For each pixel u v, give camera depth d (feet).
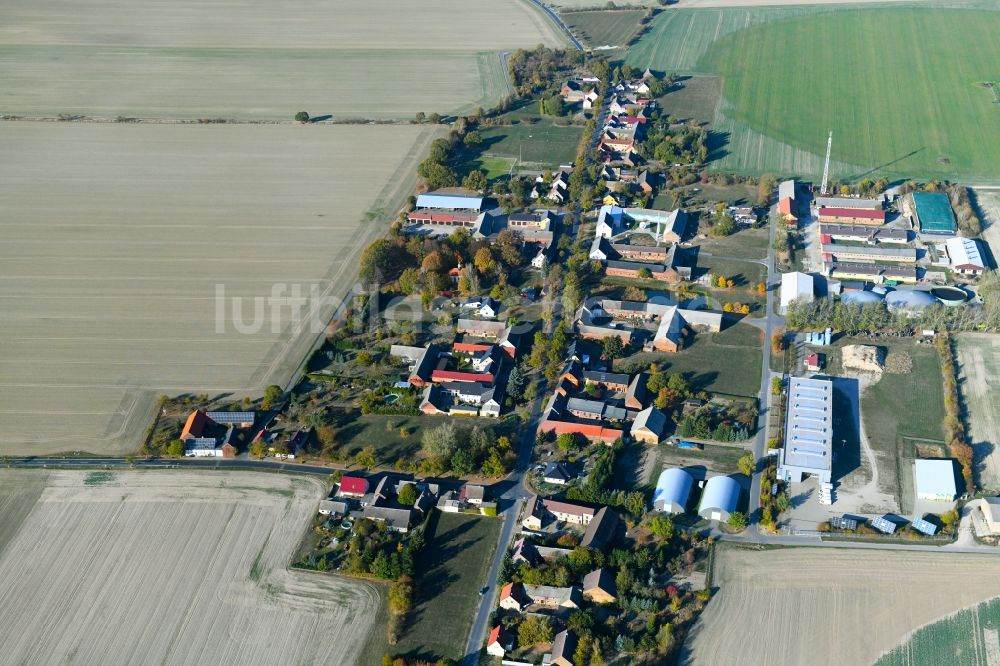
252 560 577.84
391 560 560.20
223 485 640.17
